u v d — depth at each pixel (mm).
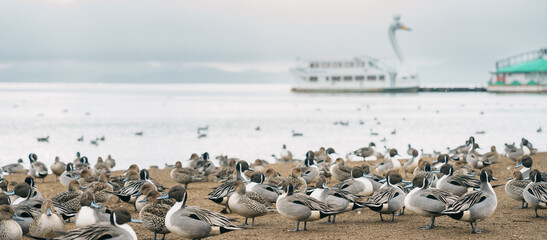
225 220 12438
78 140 56781
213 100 176375
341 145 54125
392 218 15508
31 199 14352
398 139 59750
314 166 21781
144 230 14773
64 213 14086
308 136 63438
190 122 84812
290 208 13906
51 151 49219
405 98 174625
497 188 21281
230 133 67438
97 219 13078
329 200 14664
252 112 111312
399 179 15156
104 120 88188
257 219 16016
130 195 16516
